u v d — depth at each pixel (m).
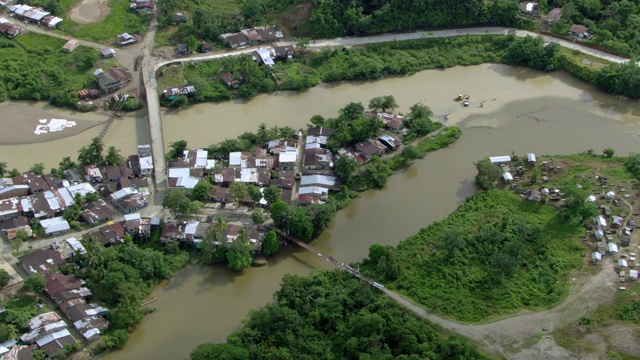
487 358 128.38
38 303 145.62
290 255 163.00
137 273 151.00
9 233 163.00
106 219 168.88
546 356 130.12
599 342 132.25
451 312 141.38
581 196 163.75
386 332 133.00
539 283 148.50
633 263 151.50
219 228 157.75
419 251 159.00
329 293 146.12
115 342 138.00
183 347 140.25
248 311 149.00
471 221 167.50
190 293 153.25
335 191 180.62
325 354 130.62
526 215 169.62
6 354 131.75
